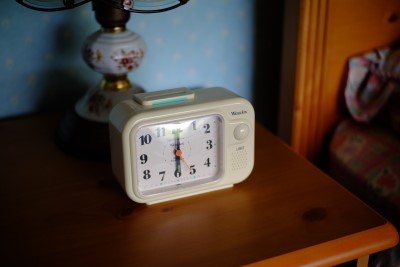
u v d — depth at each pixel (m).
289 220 0.67
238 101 0.70
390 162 0.87
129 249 0.62
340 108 1.02
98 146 0.81
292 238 0.63
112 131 0.69
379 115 0.98
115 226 0.67
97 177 0.78
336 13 0.92
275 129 1.19
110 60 0.80
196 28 1.02
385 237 0.65
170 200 0.72
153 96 0.68
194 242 0.63
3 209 0.70
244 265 0.59
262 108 1.16
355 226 0.66
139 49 0.83
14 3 0.90
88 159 0.82
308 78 0.96
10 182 0.76
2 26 0.91
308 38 0.92
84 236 0.65
